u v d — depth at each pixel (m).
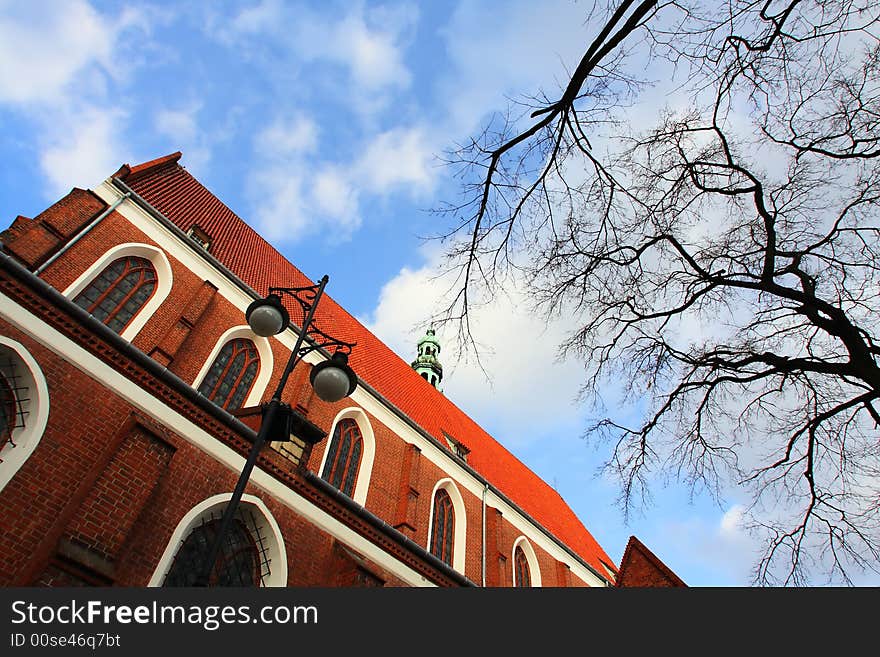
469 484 31.33
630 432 14.72
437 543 27.44
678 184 13.46
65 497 13.11
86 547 12.55
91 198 20.20
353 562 17.83
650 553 29.12
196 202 28.89
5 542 11.75
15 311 14.29
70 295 18.12
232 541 16.75
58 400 14.04
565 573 34.06
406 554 21.34
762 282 12.50
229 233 29.45
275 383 23.00
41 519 12.49
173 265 21.73
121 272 20.19
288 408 10.55
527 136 10.66
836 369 11.49
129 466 14.05
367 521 20.42
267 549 17.08
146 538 14.19
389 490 25.84
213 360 21.42
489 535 30.14
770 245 12.65
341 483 24.19
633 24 9.16
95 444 14.22
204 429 16.78
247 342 23.38
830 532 13.59
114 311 19.28
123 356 15.73
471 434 40.75
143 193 23.84
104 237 19.88
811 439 13.07
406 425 29.20
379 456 26.47
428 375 48.12
